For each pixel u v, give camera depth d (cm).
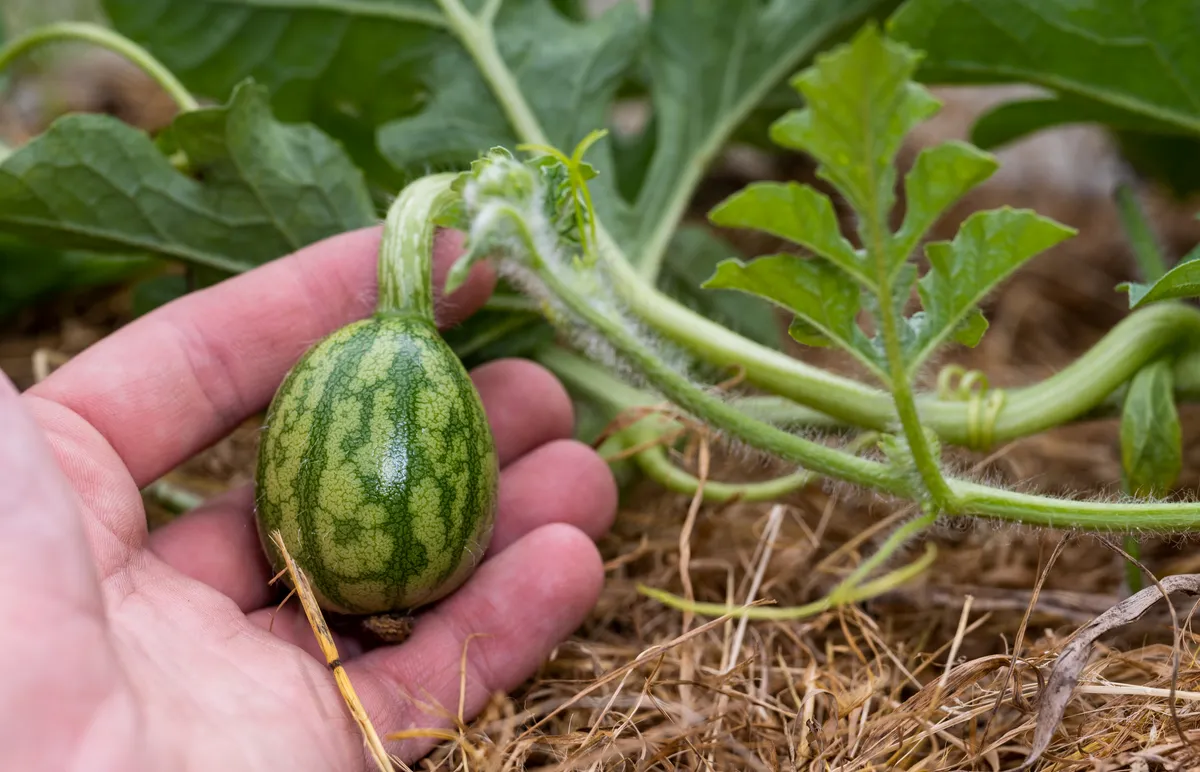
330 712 23
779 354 27
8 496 20
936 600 27
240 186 28
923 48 28
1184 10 26
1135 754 22
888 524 29
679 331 27
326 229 28
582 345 26
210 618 24
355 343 24
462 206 24
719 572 29
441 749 24
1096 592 29
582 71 30
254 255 28
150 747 21
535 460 28
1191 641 26
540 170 24
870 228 21
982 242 22
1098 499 25
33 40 30
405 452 23
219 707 22
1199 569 28
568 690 26
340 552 23
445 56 30
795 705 26
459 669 25
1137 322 26
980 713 24
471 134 30
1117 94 28
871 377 35
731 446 26
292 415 23
